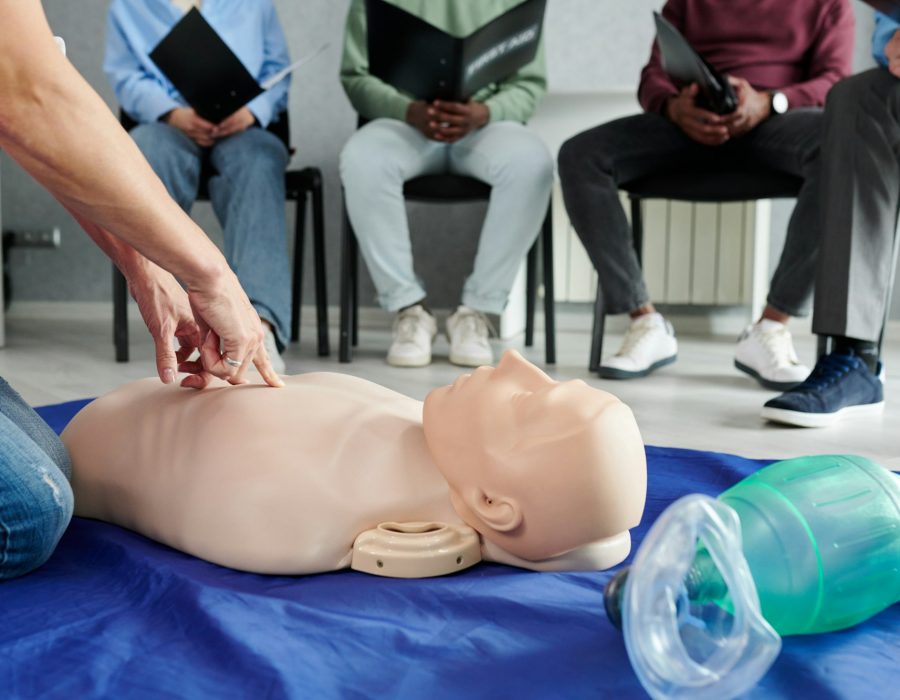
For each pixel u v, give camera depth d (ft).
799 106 7.07
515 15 6.91
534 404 2.48
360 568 2.57
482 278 7.60
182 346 2.97
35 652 2.12
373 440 2.66
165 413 2.86
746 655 1.75
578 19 10.32
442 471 2.63
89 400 5.37
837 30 7.39
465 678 2.01
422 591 2.42
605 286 7.11
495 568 2.63
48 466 2.54
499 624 2.28
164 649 2.15
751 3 7.58
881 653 2.17
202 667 2.06
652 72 7.40
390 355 7.43
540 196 7.48
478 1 8.16
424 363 7.41
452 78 6.96
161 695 1.93
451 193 7.70
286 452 2.61
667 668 1.73
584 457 2.38
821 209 5.54
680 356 8.23
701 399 6.04
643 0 10.19
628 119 7.11
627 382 6.72
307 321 10.87
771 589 2.09
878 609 2.34
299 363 7.48
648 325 7.07
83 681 1.99
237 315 2.62
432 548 2.53
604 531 2.43
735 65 7.60
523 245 7.55
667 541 1.72
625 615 1.75
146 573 2.55
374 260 7.55
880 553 2.22
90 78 10.74
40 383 6.33
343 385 2.96
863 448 4.65
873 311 5.46
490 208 7.54
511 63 7.24
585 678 2.01
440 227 10.63
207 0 7.90
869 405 5.51
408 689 1.96
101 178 2.25
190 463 2.70
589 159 7.00
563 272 10.38
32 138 2.18
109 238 2.73
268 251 6.93
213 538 2.60
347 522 2.57
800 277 6.48
